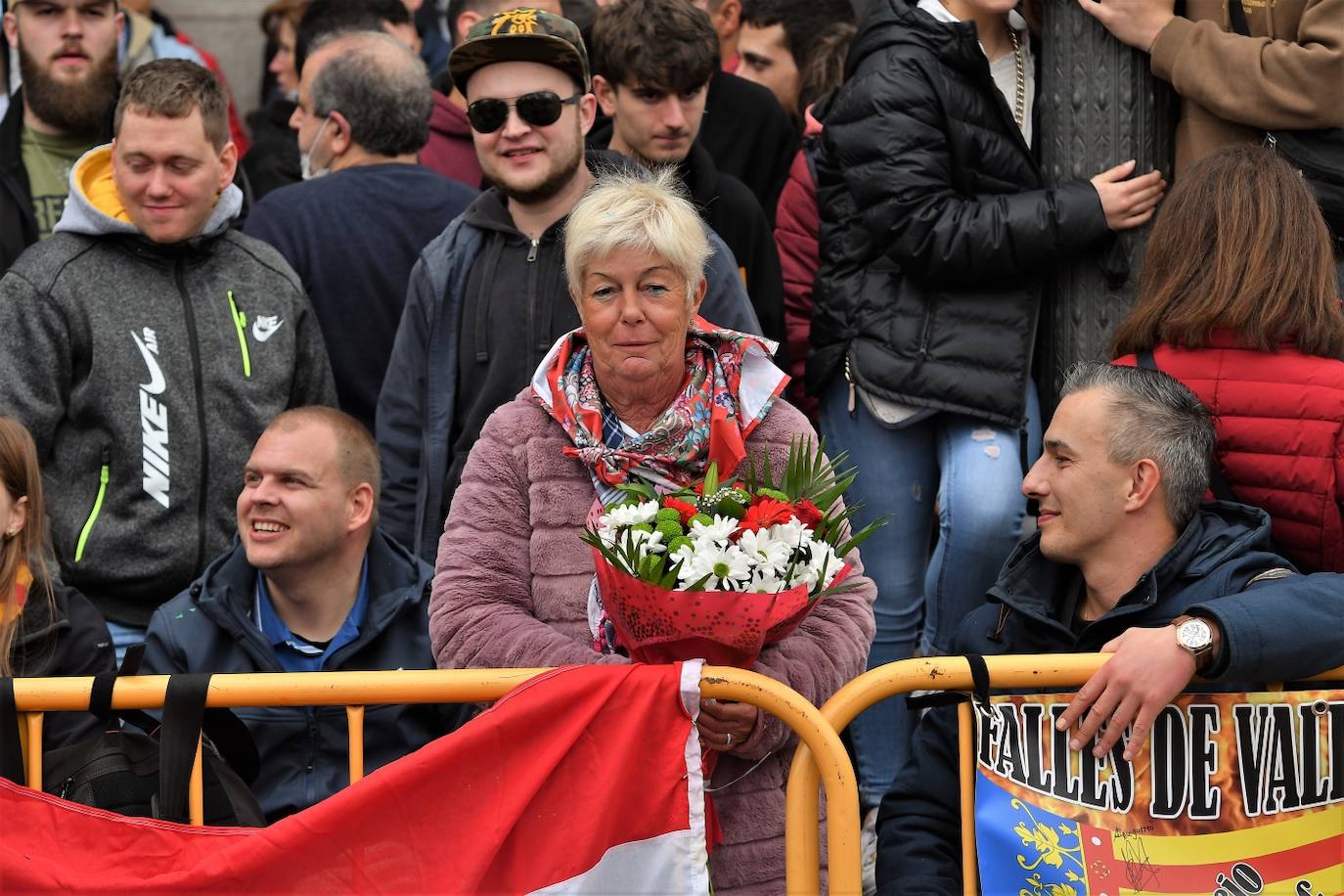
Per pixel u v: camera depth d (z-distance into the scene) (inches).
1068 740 376.5
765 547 358.3
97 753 387.9
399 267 623.2
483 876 363.6
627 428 416.5
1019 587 418.9
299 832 361.7
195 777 375.9
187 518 552.7
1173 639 370.3
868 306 578.6
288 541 484.4
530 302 548.4
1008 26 578.9
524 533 416.5
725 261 554.9
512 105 548.1
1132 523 408.8
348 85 644.1
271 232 624.7
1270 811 375.6
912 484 588.4
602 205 405.1
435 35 997.8
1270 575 398.0
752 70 802.8
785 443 413.1
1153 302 467.5
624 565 362.3
